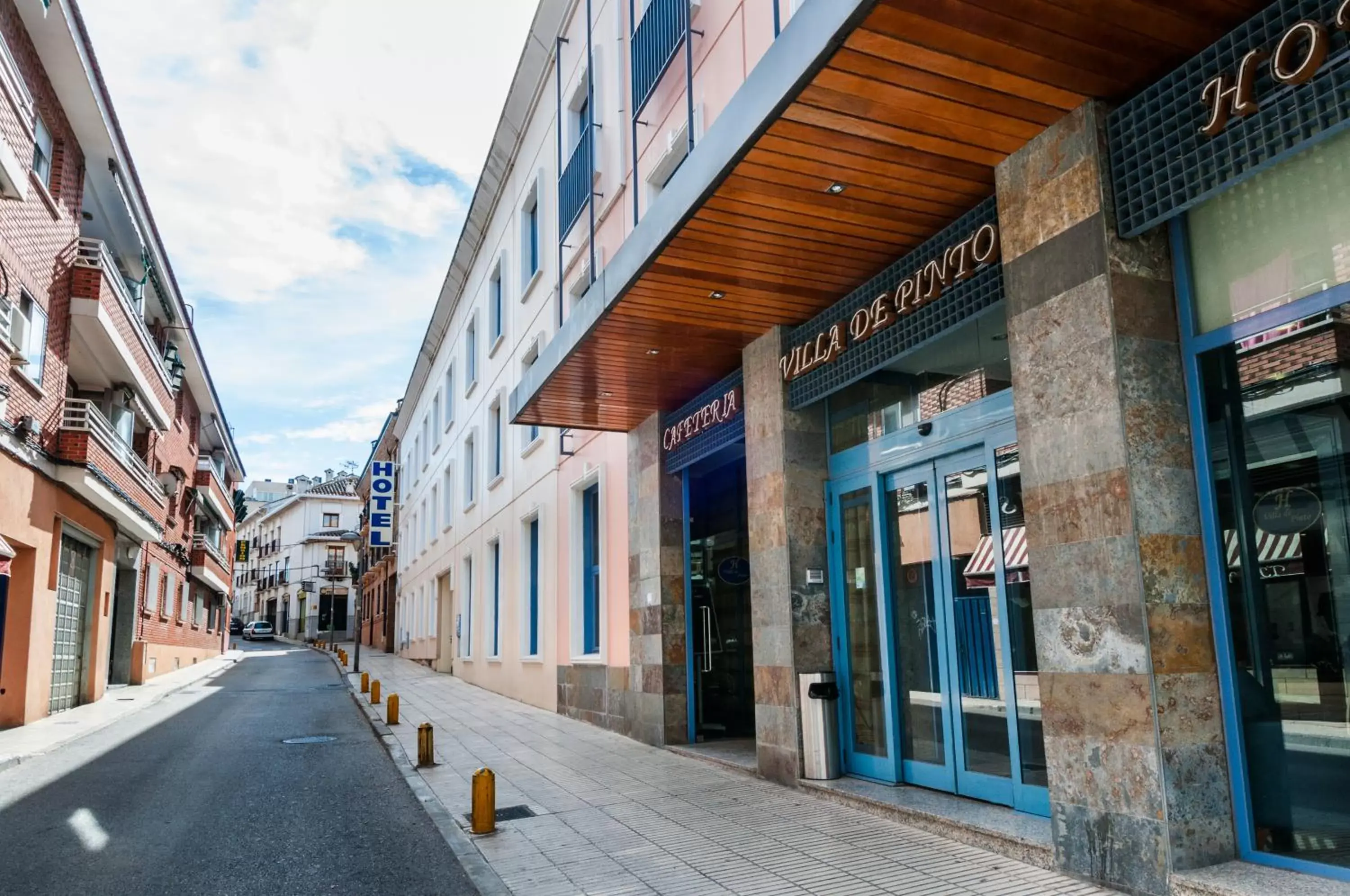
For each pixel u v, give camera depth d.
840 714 7.80
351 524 72.00
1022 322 5.30
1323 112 3.88
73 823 7.09
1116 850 4.55
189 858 6.04
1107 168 4.89
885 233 6.50
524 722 13.50
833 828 6.29
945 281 6.07
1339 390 4.15
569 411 11.12
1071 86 4.79
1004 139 5.30
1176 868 4.25
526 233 17.59
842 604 7.92
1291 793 4.27
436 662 27.52
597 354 9.02
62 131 13.96
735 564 10.91
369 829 6.81
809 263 6.97
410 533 36.56
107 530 17.19
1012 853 5.29
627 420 11.59
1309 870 4.14
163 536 21.58
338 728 13.35
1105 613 4.65
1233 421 4.61
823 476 8.19
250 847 6.32
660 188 10.43
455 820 6.93
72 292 14.64
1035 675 5.82
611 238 11.91
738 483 11.21
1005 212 5.48
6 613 12.87
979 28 4.29
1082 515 4.82
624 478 12.35
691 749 10.00
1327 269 4.20
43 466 13.29
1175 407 4.76
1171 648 4.47
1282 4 4.07
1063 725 4.90
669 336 8.52
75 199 14.70
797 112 4.96
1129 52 4.52
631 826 6.58
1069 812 4.85
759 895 4.91
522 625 17.27
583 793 7.88
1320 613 4.20
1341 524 4.11
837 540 8.02
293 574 71.19
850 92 4.79
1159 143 4.62
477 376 22.41
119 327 16.33
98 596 16.86
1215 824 4.40
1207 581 4.64
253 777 9.14
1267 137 4.11
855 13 4.16
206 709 16.30
